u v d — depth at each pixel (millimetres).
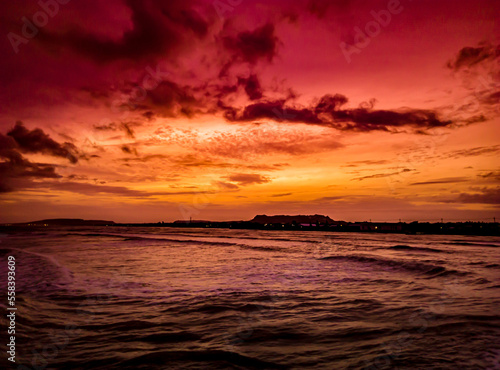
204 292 9516
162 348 4938
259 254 25516
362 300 8523
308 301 8367
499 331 5648
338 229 150625
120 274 13195
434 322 6301
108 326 6062
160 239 52781
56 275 12531
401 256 23922
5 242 40469
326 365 4305
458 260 20719
